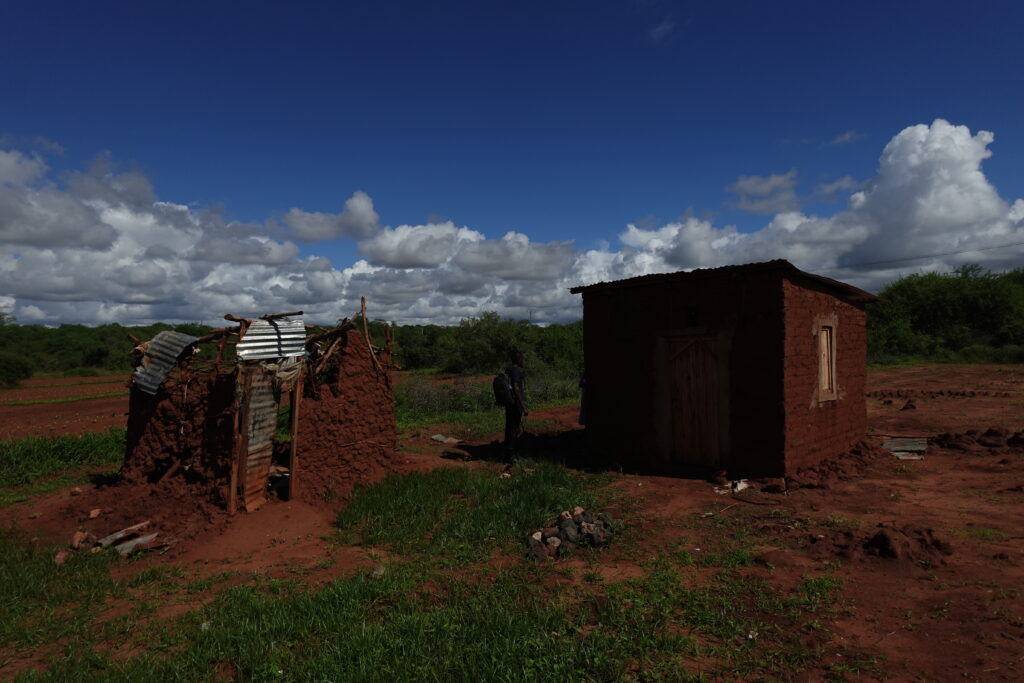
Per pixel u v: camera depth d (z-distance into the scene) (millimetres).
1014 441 9922
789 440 8383
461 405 18125
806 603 4559
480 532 6441
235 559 6172
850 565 5277
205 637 4211
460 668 3629
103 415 17703
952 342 40062
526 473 8797
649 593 4820
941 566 5094
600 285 10531
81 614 4805
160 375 8031
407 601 4703
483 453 11391
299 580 5508
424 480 8500
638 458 10102
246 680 3721
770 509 7086
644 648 3889
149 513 7301
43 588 5258
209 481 7367
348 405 8562
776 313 8383
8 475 9578
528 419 15492
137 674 3732
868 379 25078
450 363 32406
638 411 10125
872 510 6836
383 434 9148
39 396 24328
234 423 7145
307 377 8258
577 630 4137
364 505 7480
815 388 9055
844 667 3637
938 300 43281
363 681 3557
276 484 7973
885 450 10117
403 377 30609
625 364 10312
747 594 4789
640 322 10133
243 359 7188
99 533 6980
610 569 5488
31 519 7492
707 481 8641
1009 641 3812
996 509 6633
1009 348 33438
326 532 6930
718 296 9086
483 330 31641
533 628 4090
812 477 8391
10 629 4496
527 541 6117
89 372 38719
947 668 3578
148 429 8133
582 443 11930
